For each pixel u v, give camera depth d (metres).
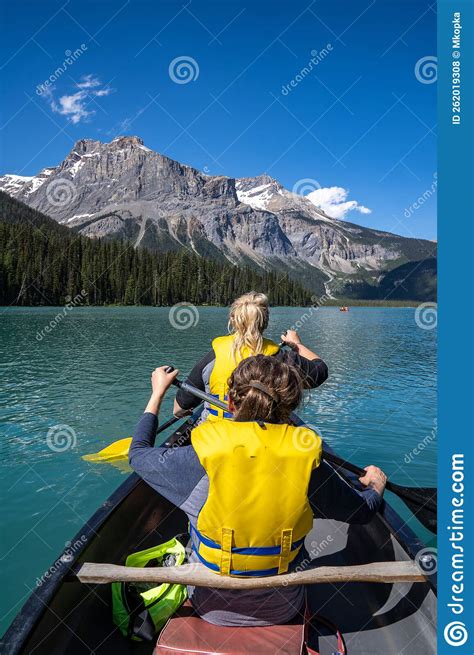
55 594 2.30
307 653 2.10
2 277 77.44
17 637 2.04
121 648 2.53
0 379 13.66
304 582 2.08
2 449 7.60
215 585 2.03
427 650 2.41
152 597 2.63
